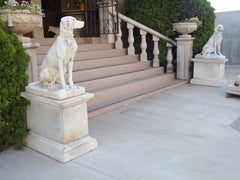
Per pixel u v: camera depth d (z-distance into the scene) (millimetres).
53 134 2930
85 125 3057
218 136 3422
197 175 2494
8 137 3047
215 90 6199
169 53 7062
